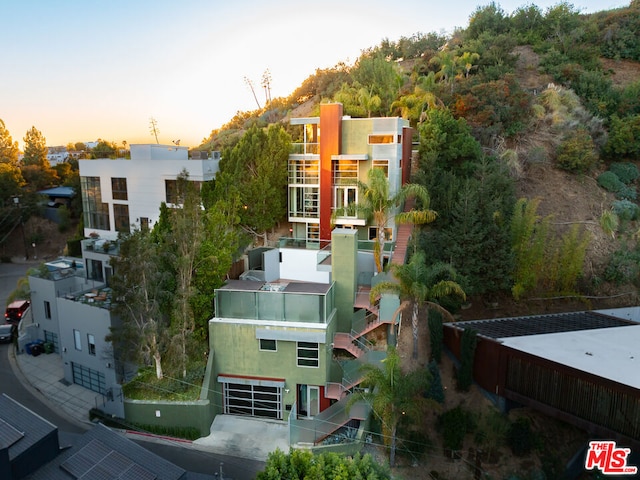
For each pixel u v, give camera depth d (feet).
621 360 61.52
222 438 65.87
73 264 105.09
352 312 76.38
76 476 43.52
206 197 95.45
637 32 182.09
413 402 57.88
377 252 81.92
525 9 200.44
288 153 105.60
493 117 122.01
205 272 72.54
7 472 41.37
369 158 99.71
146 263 64.69
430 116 110.73
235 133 214.07
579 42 181.16
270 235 110.83
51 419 69.56
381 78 172.24
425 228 97.19
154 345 67.41
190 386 68.69
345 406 62.90
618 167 125.49
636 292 93.81
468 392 71.87
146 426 66.95
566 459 64.59
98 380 77.05
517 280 85.97
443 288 68.95
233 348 70.69
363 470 43.68
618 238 103.91
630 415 54.54
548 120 130.72
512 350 65.98
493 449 65.05
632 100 140.67
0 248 168.55
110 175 120.06
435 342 74.54
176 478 43.65
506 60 164.86
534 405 63.98
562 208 109.81
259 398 71.10
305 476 42.29
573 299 91.04
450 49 197.16
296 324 68.23
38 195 183.93
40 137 212.02
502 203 91.56
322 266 82.64
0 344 97.55
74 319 78.79
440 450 64.03
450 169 106.93
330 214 102.37
